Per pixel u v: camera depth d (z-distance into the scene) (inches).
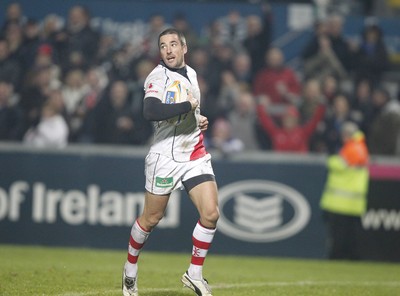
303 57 2194.9
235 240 1594.5
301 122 1990.7
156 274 1171.9
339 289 1098.7
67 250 1550.2
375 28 2196.1
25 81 2030.0
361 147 1601.9
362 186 1608.0
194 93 832.3
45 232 1592.0
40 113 1989.4
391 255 1617.9
